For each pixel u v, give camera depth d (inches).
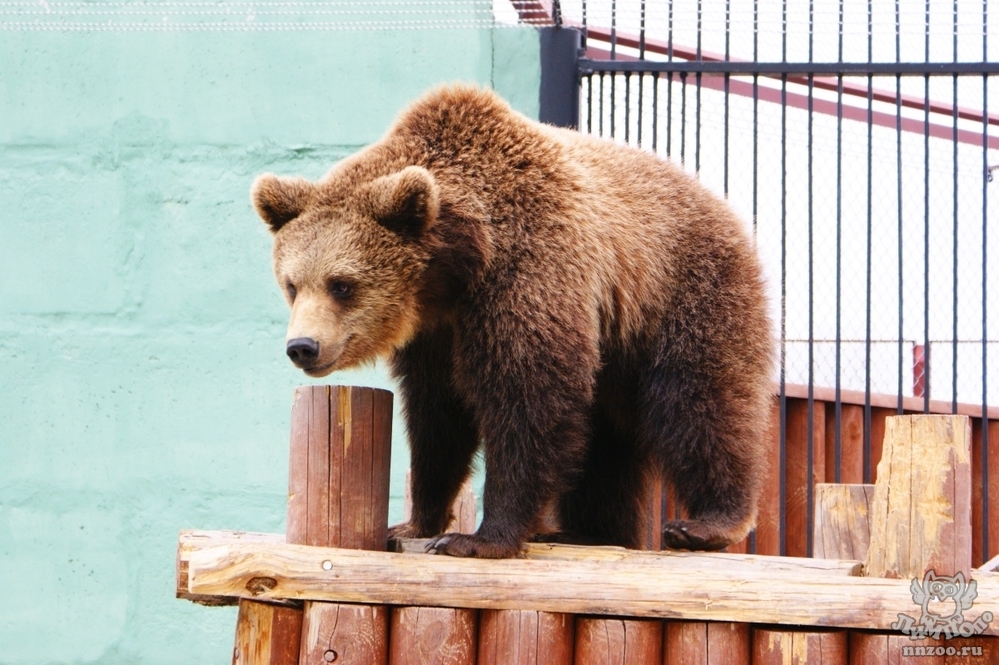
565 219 207.2
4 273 332.5
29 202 333.7
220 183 330.6
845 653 174.9
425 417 227.1
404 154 217.2
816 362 357.1
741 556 191.9
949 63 310.2
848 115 344.8
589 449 242.1
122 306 330.0
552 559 194.7
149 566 322.7
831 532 227.8
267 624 179.9
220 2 333.1
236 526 322.0
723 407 219.8
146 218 331.0
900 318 312.7
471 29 325.7
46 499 326.6
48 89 335.6
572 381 201.2
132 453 326.0
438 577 178.1
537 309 200.8
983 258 315.0
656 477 253.3
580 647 178.4
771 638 174.2
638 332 225.1
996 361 368.2
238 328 327.3
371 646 176.9
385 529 191.3
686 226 229.5
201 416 325.7
